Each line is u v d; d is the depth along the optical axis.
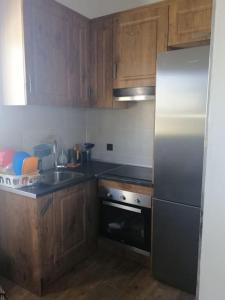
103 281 2.11
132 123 2.76
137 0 2.62
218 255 0.81
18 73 1.95
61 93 2.25
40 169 2.43
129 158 2.83
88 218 2.39
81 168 2.66
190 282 1.95
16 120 2.29
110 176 2.34
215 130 0.78
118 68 2.37
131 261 2.38
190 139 1.81
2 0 1.91
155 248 2.10
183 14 1.98
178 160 1.88
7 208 1.99
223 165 0.77
